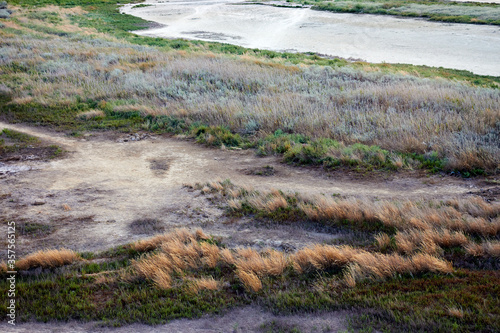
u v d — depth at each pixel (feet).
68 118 54.19
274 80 67.21
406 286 17.49
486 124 39.32
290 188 32.73
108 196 32.35
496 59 100.37
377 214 25.57
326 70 78.02
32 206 30.37
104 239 25.85
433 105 48.93
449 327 14.21
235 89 63.46
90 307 18.17
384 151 37.47
